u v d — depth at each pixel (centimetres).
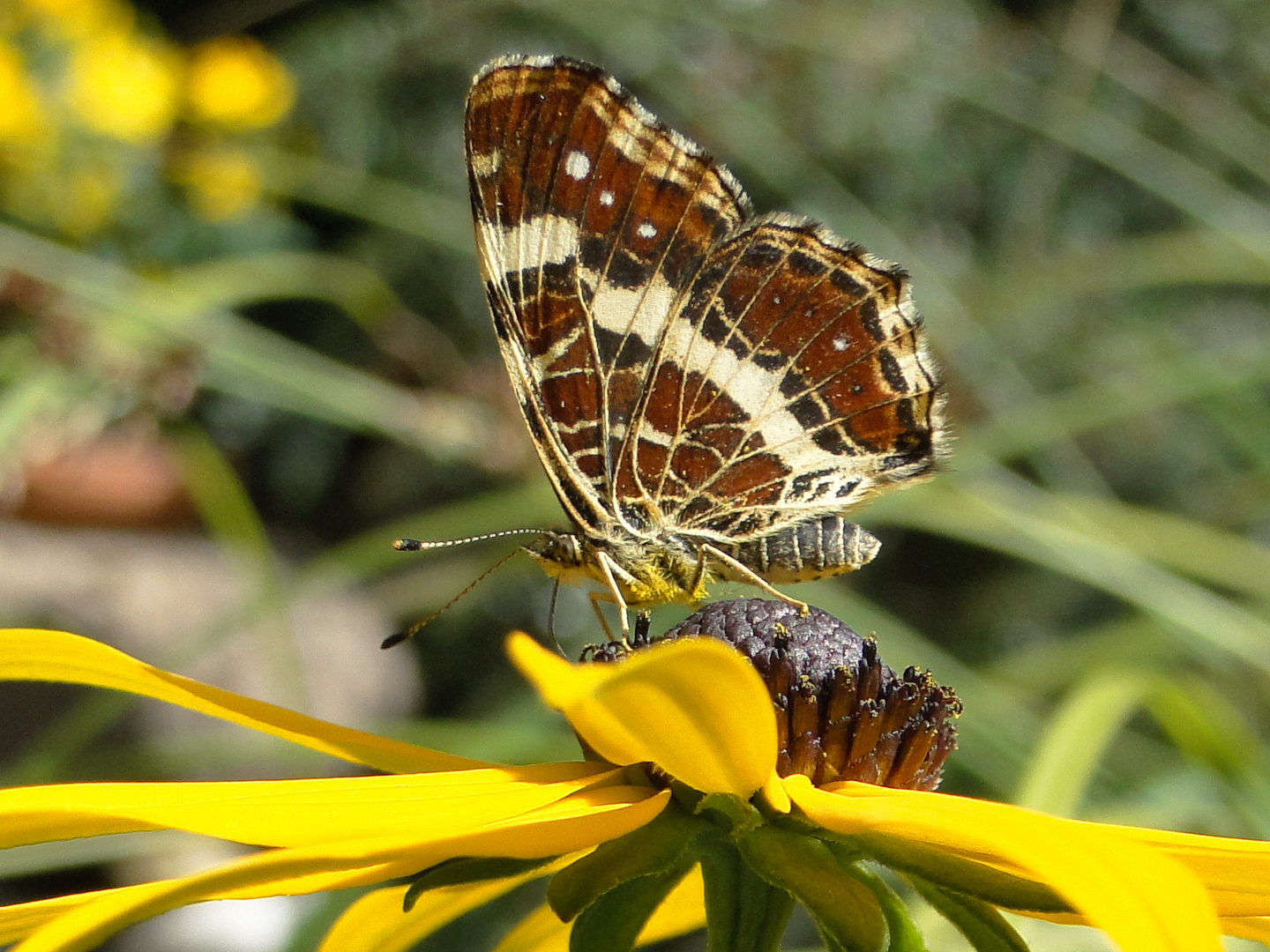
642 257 14
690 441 14
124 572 33
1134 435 29
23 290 19
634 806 13
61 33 24
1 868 16
